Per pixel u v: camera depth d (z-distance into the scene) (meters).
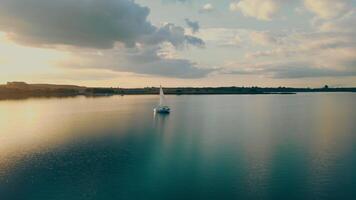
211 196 43.25
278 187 46.03
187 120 127.69
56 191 44.44
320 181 48.53
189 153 66.12
